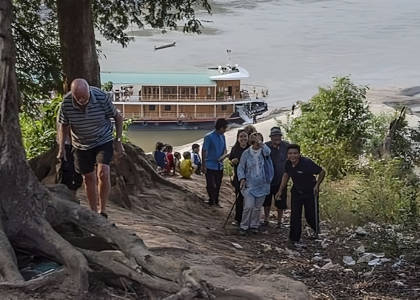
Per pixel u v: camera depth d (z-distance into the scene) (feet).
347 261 33.47
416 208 44.68
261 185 37.86
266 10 350.02
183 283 18.74
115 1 52.11
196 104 165.48
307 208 37.27
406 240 36.52
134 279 19.30
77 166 27.68
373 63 231.30
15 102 20.99
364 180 54.65
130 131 164.14
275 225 41.68
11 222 20.44
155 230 30.40
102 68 210.79
